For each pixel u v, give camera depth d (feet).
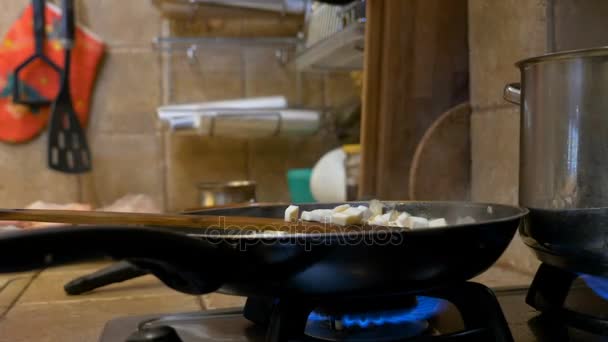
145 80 4.53
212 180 4.59
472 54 2.73
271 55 4.63
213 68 4.58
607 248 1.41
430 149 2.74
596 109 1.42
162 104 4.53
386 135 2.82
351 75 4.64
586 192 1.44
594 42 2.09
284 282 1.23
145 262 1.09
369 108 2.82
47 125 4.43
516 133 2.37
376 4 2.76
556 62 1.48
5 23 4.35
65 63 4.25
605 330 1.45
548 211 1.51
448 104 2.86
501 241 1.32
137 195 4.41
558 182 1.49
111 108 4.50
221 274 1.19
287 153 4.66
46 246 0.95
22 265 0.94
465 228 1.21
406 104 2.83
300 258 1.18
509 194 2.43
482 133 2.66
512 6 2.36
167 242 1.08
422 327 1.50
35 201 4.44
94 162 4.49
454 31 2.82
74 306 2.11
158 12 4.50
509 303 1.81
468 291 1.39
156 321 1.66
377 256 1.18
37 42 4.28
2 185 4.42
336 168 3.55
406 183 2.86
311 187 3.71
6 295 2.30
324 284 1.23
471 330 1.35
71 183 4.47
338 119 4.51
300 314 1.26
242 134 4.02
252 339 1.48
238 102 4.04
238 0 3.93
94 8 4.47
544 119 1.52
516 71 2.35
